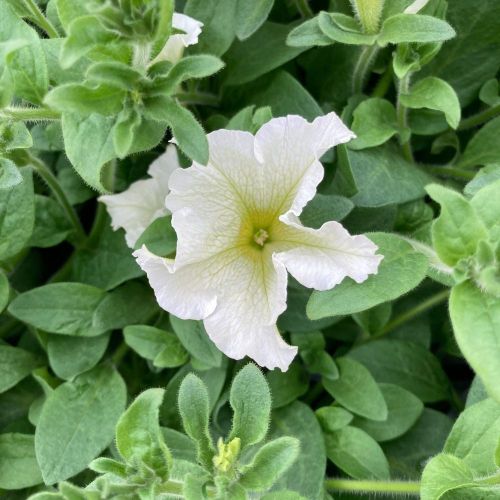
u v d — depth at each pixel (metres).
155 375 0.19
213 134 0.14
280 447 0.12
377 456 0.16
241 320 0.14
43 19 0.16
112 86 0.13
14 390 0.19
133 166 0.20
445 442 0.17
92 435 0.17
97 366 0.19
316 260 0.14
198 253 0.14
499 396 0.11
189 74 0.13
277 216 0.15
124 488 0.11
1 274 0.18
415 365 0.18
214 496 0.12
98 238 0.20
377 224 0.17
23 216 0.18
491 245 0.12
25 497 0.18
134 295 0.19
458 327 0.12
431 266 0.14
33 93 0.15
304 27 0.17
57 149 0.19
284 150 0.14
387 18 0.15
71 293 0.18
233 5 0.18
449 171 0.19
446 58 0.19
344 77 0.19
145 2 0.12
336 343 0.20
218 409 0.17
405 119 0.18
